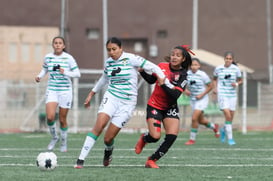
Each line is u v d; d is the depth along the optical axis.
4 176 21.02
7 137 47.81
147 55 109.38
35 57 108.56
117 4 107.88
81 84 58.81
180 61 23.38
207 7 107.88
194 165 25.69
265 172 23.06
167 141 23.70
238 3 107.81
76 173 21.80
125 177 20.72
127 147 37.00
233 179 20.83
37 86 59.88
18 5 108.50
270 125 64.56
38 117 58.28
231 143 40.12
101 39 107.25
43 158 22.64
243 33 107.50
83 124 58.69
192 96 41.22
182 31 107.62
